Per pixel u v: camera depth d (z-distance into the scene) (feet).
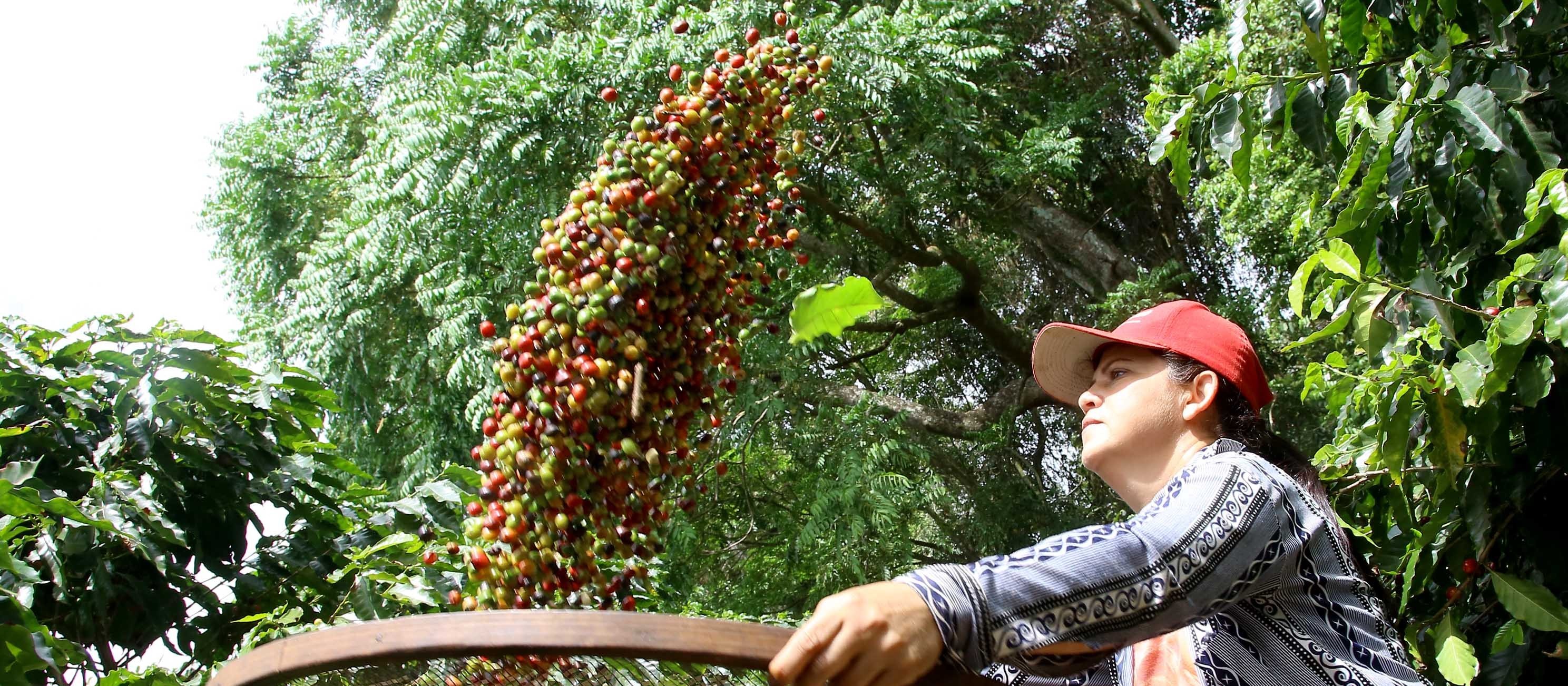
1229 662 4.08
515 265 25.64
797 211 4.80
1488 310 8.21
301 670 2.90
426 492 8.00
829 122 28.19
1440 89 8.43
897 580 3.14
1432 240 9.45
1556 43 9.23
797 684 2.92
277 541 8.46
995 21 37.55
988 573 3.24
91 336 8.43
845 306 4.12
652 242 4.33
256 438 8.73
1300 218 9.58
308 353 28.84
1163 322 5.01
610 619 2.72
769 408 27.68
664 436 4.42
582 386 4.15
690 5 27.02
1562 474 8.98
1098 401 5.07
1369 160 9.27
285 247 33.96
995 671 4.63
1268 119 9.31
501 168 25.02
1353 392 8.94
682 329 4.45
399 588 7.17
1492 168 8.60
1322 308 8.90
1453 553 9.34
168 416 8.23
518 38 27.22
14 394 8.01
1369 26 9.15
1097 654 3.41
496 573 4.18
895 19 28.37
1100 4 39.75
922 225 35.68
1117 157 39.17
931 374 41.27
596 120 24.94
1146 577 3.42
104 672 7.66
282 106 35.86
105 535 7.61
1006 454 35.73
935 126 30.19
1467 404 7.88
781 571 30.86
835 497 27.09
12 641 6.28
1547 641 9.05
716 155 4.49
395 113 28.73
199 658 7.98
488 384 25.00
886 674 3.01
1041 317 39.91
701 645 2.78
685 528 26.35
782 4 26.09
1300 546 3.86
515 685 3.06
